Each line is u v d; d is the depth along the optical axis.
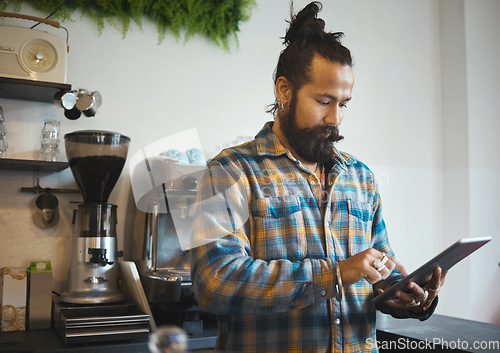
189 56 2.49
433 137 3.21
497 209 3.18
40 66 2.02
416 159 3.14
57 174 2.22
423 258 3.12
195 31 2.48
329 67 1.26
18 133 2.16
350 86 1.29
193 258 1.19
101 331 1.78
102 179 2.00
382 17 3.07
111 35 2.32
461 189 3.12
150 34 2.40
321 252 1.25
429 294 1.24
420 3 3.22
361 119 2.96
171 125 2.43
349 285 1.19
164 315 2.11
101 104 2.21
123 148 2.03
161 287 1.91
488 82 3.19
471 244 1.14
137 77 2.37
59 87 2.00
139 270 2.14
